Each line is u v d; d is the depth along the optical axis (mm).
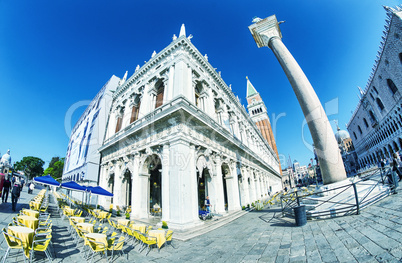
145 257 7082
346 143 93375
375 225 6184
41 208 15172
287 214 12133
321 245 5840
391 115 49062
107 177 22672
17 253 6176
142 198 15914
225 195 26250
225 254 6676
